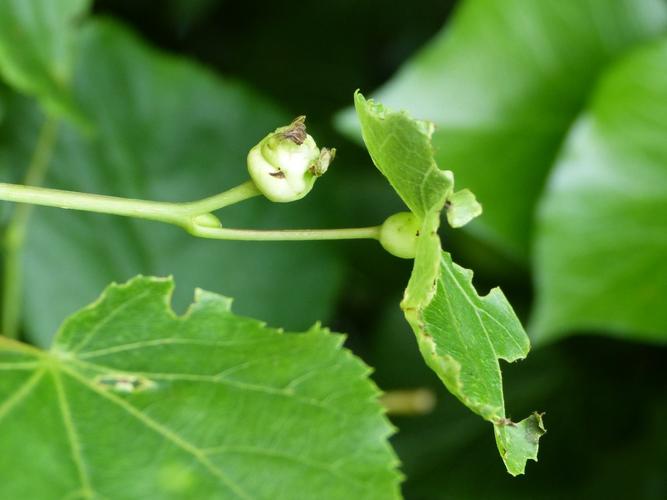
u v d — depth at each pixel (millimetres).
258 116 398
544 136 375
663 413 388
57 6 354
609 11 380
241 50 489
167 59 394
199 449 238
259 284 391
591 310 348
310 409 241
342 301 448
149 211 244
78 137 381
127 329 245
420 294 231
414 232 243
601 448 391
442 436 396
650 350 398
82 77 385
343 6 494
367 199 434
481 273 409
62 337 243
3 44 336
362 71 492
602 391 398
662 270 348
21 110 375
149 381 242
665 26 380
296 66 487
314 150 243
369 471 238
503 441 234
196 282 385
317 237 245
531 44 378
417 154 231
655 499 377
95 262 379
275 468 238
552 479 388
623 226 349
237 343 246
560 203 350
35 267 372
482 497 385
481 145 374
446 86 376
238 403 241
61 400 239
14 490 230
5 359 240
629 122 349
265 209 394
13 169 373
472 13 376
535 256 351
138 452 237
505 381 405
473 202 236
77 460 235
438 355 231
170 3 469
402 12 494
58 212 377
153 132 389
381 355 408
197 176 391
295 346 245
